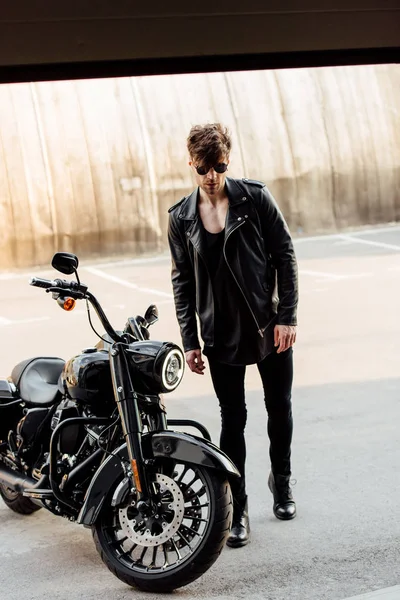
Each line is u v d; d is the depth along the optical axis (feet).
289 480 15.44
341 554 13.75
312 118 62.85
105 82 58.59
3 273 54.03
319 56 10.32
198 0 9.79
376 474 17.26
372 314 34.55
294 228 61.98
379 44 10.37
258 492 16.71
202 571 12.55
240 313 13.83
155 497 12.94
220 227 13.65
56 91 57.41
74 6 9.41
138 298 42.19
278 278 14.05
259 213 13.79
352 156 63.21
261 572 13.29
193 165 13.29
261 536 14.62
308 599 12.34
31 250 54.85
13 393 15.87
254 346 13.97
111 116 58.03
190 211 13.84
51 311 39.63
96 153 57.00
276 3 10.02
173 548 12.88
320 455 18.57
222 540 12.50
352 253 52.54
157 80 60.03
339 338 30.53
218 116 60.59
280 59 10.20
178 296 14.53
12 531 15.80
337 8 10.18
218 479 12.60
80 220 56.08
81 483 13.91
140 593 12.95
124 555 13.23
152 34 9.68
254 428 20.76
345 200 63.05
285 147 61.82
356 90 64.39
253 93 62.13
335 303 37.32
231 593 12.67
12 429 15.70
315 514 15.44
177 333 33.06
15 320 38.17
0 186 54.54
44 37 9.38
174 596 12.73
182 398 24.11
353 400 22.75
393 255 50.67
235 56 10.00
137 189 57.47
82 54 9.53
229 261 13.60
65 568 14.08
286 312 13.97
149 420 13.66
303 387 24.38
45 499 14.32
